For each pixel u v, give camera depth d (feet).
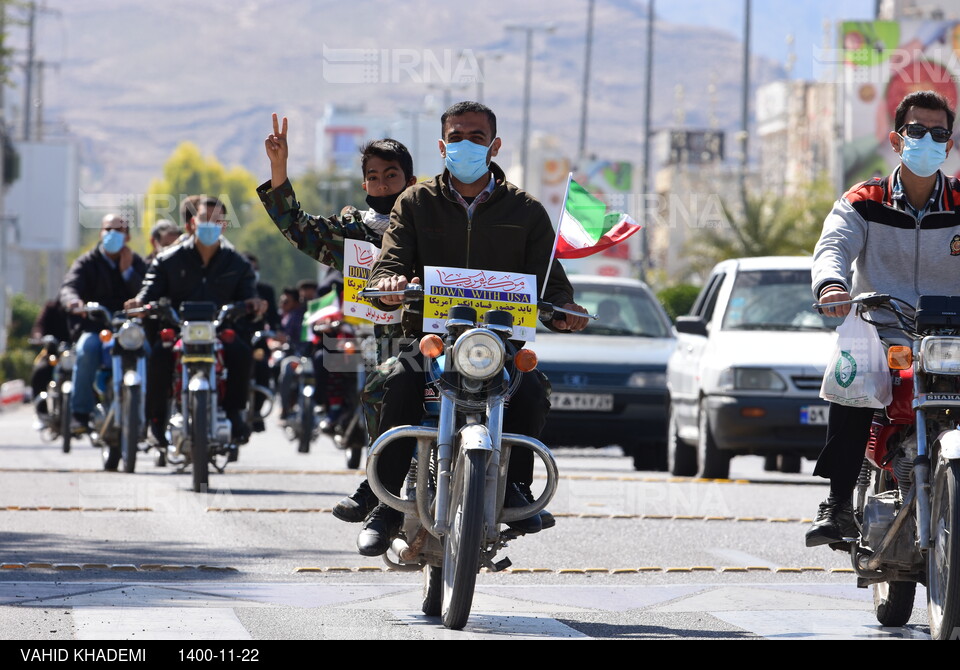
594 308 148.56
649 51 513.04
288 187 60.95
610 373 139.64
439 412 52.95
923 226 52.75
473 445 49.67
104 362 116.98
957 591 46.93
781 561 73.00
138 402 108.17
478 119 54.29
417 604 58.03
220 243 104.73
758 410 117.29
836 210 53.42
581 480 116.78
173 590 59.67
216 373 103.35
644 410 139.54
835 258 52.31
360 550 53.57
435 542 53.16
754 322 124.67
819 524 52.90
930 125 51.88
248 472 118.11
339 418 130.52
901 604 53.67
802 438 117.60
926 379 49.67
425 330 51.98
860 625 54.44
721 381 118.93
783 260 131.03
